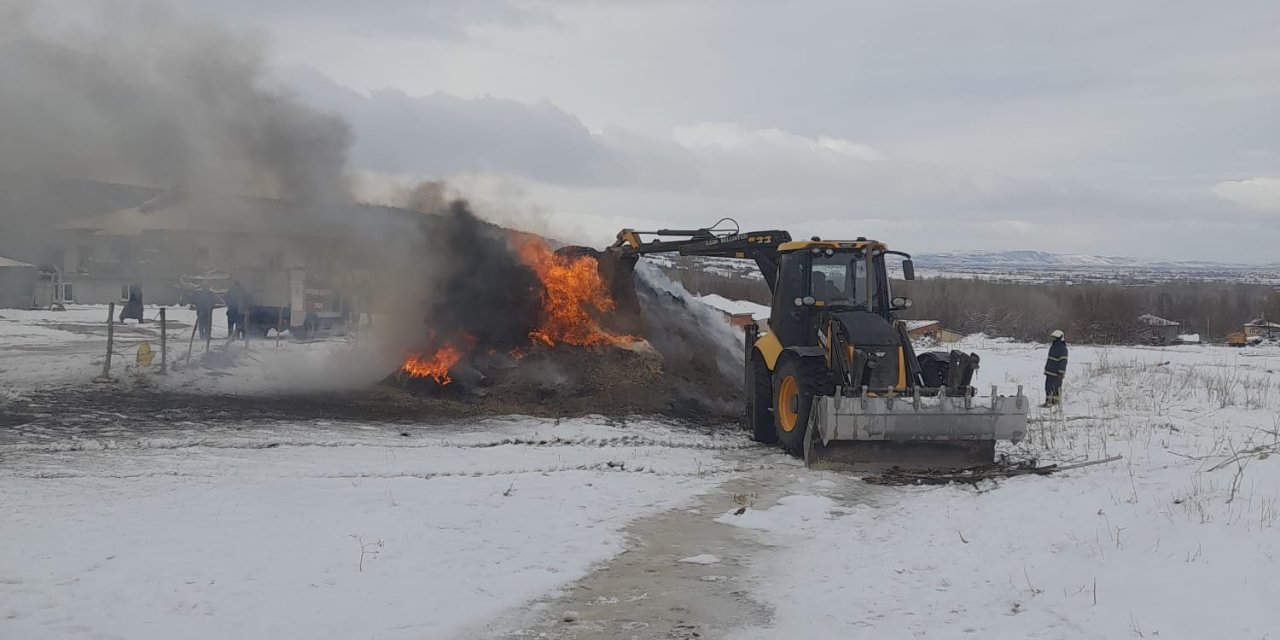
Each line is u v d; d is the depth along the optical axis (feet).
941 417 38.14
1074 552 24.38
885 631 19.83
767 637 19.95
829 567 24.99
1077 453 40.47
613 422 50.16
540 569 24.29
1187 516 25.39
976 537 27.17
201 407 51.16
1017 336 236.43
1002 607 20.86
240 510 28.76
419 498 31.14
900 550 26.32
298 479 33.94
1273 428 45.85
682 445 44.55
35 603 20.25
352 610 20.63
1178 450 39.50
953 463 39.60
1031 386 70.13
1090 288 322.96
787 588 23.27
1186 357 99.09
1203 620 18.16
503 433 45.96
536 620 20.81
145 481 32.65
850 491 34.60
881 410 37.81
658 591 23.02
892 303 46.03
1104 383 68.18
